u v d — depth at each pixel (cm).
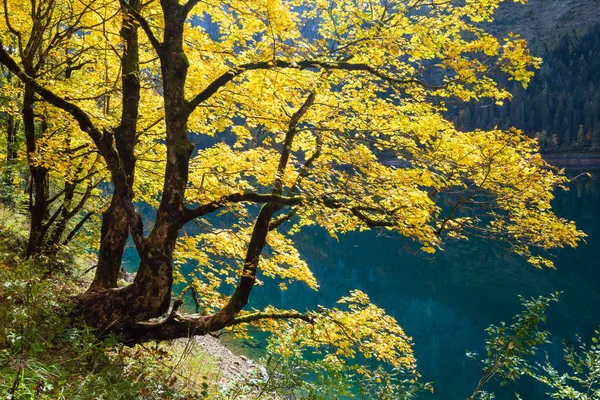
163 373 625
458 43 629
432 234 654
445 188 702
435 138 687
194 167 809
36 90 596
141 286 607
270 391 554
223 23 727
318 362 622
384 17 676
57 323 541
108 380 487
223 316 704
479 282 3291
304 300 2970
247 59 675
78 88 776
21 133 1114
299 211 761
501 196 673
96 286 659
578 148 10262
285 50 614
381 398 551
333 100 761
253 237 736
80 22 800
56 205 1294
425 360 1992
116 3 793
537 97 11762
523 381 1681
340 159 760
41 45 811
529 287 3083
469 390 1622
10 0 754
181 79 621
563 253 3850
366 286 3416
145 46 840
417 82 648
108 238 671
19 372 360
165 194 613
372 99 768
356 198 691
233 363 1176
